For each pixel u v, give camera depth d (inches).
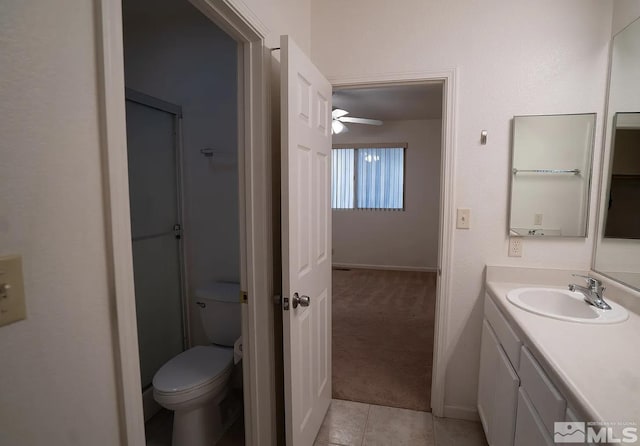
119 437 30.1
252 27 52.2
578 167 72.9
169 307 92.2
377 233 234.1
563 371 38.5
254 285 60.1
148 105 83.2
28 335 23.0
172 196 92.7
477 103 75.9
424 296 175.8
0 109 21.2
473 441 75.5
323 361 79.7
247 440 63.8
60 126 24.6
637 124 59.6
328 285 82.0
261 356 61.7
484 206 77.7
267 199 59.6
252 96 57.1
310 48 83.0
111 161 28.1
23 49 22.2
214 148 90.7
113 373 29.3
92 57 26.7
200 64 90.0
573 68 71.5
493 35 74.1
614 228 65.8
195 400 67.5
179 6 81.4
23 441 23.0
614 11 67.9
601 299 61.0
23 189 22.5
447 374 83.0
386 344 122.2
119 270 29.0
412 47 77.9
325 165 76.1
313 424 72.3
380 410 86.4
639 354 42.6
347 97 162.1
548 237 75.5
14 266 22.1
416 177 225.1
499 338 64.3
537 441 43.5
